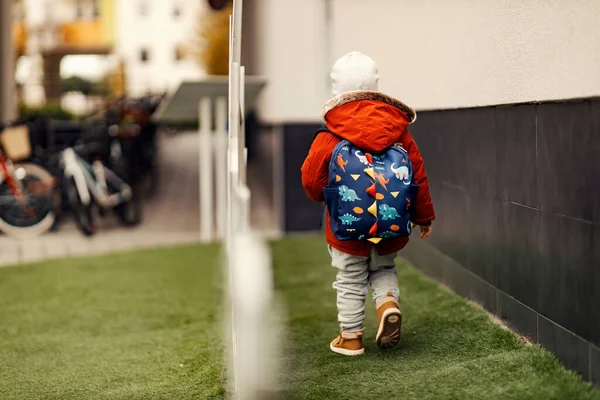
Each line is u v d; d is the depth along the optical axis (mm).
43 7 45062
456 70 4898
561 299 3439
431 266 5641
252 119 17000
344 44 8109
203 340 4727
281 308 5234
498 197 4246
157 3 52094
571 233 3326
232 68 3295
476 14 4496
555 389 3119
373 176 3535
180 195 12656
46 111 17297
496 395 3160
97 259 7934
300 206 8836
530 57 3709
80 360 4543
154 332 5102
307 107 8828
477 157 4586
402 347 3994
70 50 44875
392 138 3598
